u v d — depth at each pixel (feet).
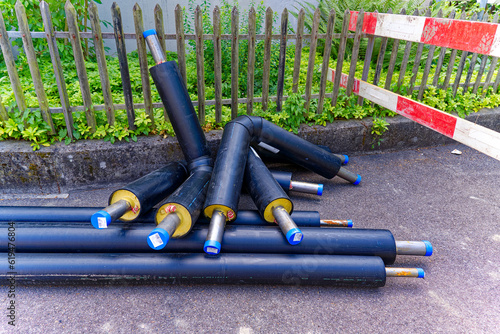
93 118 12.96
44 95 12.12
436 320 7.97
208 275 8.41
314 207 12.21
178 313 8.00
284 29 13.75
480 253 10.15
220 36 13.01
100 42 11.89
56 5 18.90
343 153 16.02
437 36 11.32
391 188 13.57
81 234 8.84
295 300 8.45
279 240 9.00
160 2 22.94
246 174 11.14
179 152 13.61
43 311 7.97
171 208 8.70
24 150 12.08
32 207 10.04
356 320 7.92
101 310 8.04
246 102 14.60
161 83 11.51
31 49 11.38
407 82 17.83
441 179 14.30
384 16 13.93
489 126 17.83
